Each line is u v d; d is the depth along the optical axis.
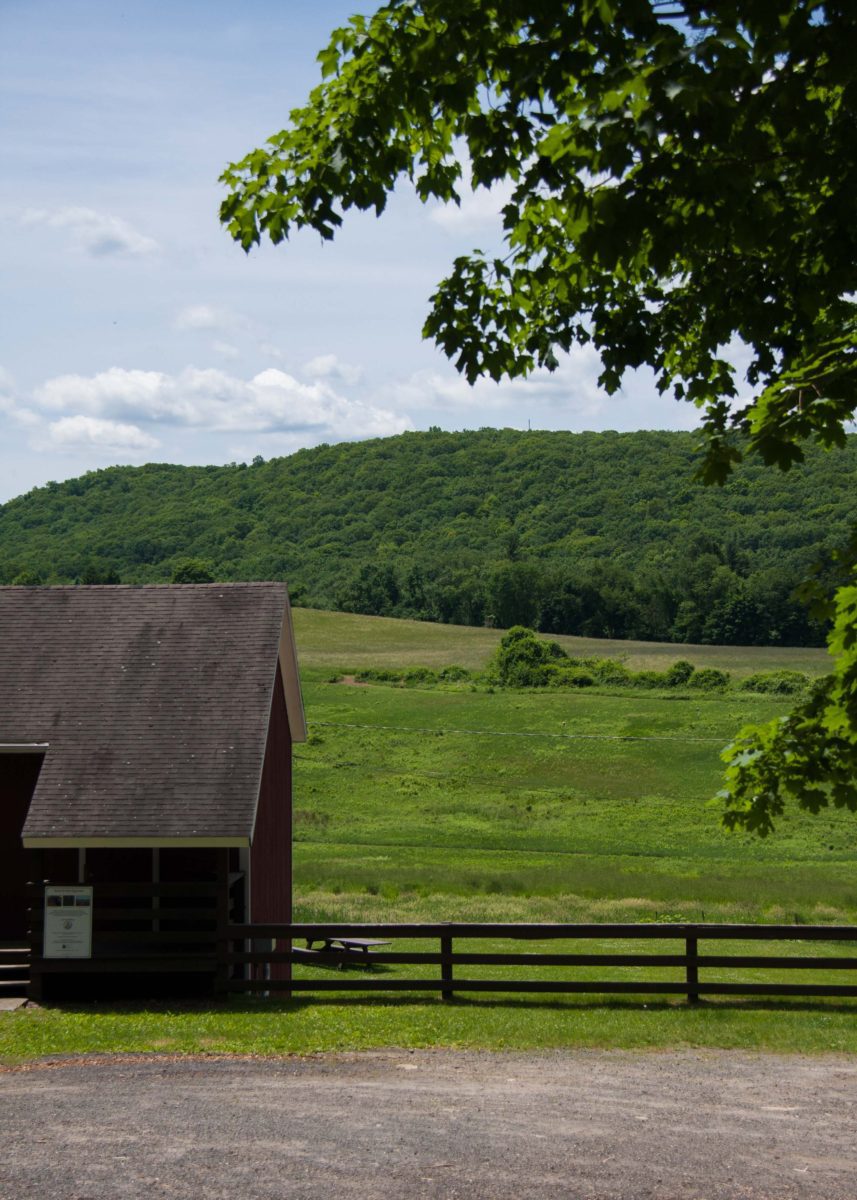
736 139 6.47
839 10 6.06
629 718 74.50
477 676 91.75
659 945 26.27
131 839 16.02
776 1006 14.77
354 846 45.00
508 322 9.47
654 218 6.54
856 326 8.49
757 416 7.18
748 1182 7.88
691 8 6.77
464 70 7.54
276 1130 9.07
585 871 38.34
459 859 41.81
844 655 7.24
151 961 15.75
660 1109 9.95
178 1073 11.31
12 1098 10.22
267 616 19.72
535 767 63.09
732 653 104.88
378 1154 8.42
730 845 46.06
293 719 24.11
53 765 17.27
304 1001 15.54
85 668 18.98
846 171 6.70
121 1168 8.02
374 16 8.01
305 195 8.45
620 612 121.56
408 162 8.90
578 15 6.66
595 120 6.32
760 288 8.60
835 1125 9.48
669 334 9.55
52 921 15.84
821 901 31.06
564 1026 13.52
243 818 16.23
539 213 8.79
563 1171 8.05
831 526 135.62
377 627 122.12
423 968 23.75
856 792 8.17
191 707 18.11
